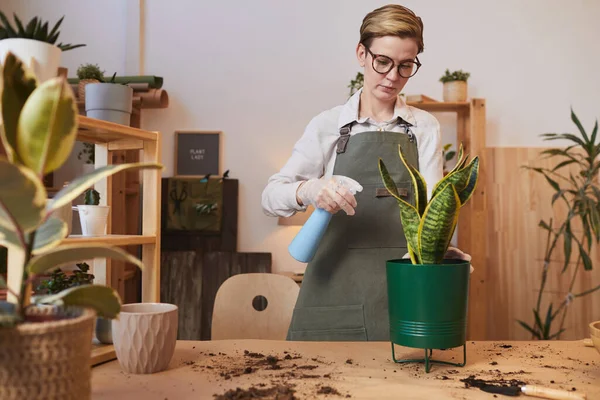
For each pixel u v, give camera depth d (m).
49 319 0.77
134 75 4.05
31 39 1.08
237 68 4.10
